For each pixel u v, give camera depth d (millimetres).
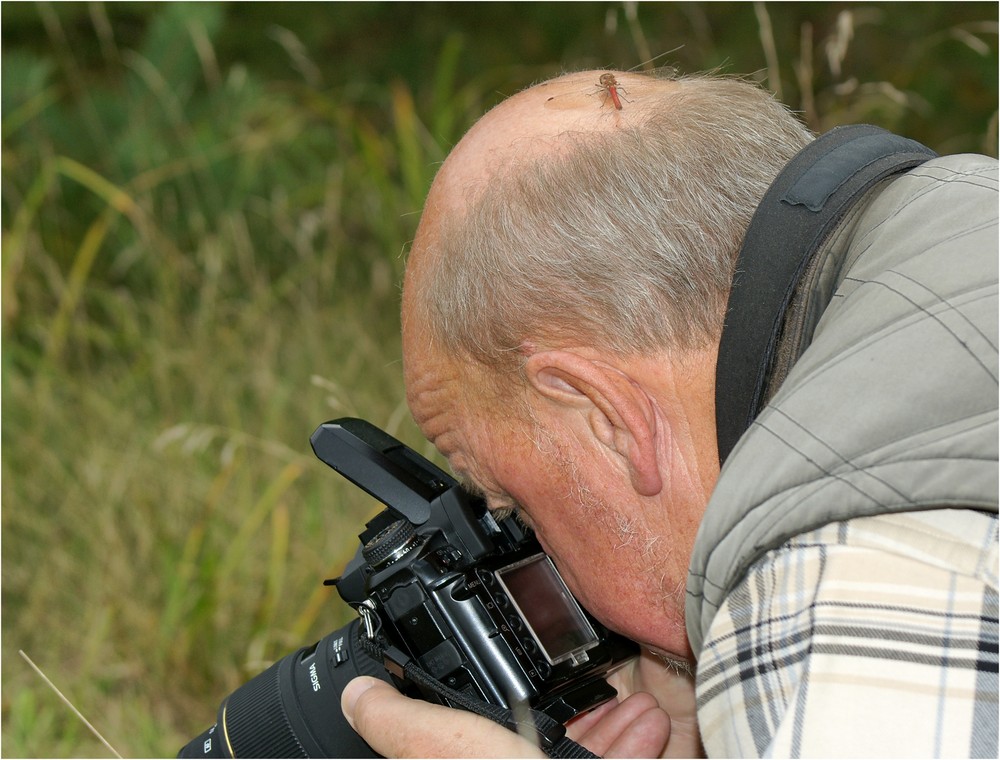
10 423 7883
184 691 6461
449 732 3244
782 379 2857
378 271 8797
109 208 8320
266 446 6938
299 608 6684
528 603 3631
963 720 2113
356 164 9203
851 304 2611
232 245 9242
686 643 3281
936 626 2199
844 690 2174
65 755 5906
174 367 8258
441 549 3592
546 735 3213
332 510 7016
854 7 9969
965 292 2465
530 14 11344
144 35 10008
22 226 8234
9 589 7211
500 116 3320
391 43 11609
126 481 7402
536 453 3207
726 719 2363
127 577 6902
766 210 2873
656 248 2941
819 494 2330
